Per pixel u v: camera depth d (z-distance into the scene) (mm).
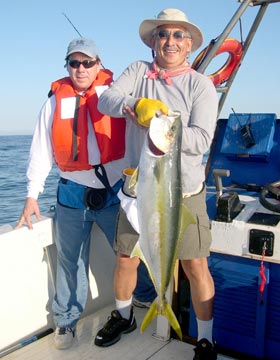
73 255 2980
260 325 2549
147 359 2689
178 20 2416
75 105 2920
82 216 2959
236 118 3455
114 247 2723
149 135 2035
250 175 3359
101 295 3473
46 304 3094
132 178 2178
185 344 2830
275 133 3400
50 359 2746
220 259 2635
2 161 29219
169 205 2139
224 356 2658
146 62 2676
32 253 2984
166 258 2182
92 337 3000
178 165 2129
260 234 2389
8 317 2854
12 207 13055
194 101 2418
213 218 2629
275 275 2477
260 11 3906
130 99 2312
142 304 3428
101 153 2893
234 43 3947
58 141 2904
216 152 3557
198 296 2529
